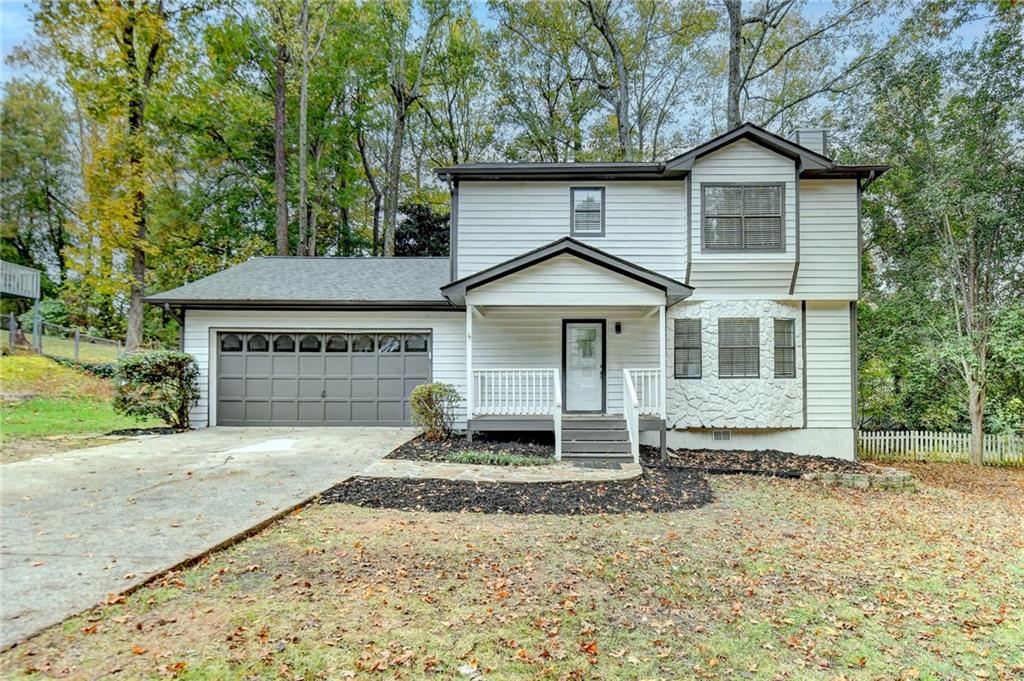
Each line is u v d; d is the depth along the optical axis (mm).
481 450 9891
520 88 26344
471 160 28344
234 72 23578
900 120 14406
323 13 22484
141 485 7188
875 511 7680
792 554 5504
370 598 4152
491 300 10570
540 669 3314
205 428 12469
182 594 4105
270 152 24859
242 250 23375
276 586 4309
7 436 10734
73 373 17328
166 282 23141
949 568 5312
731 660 3498
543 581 4582
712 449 11852
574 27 24594
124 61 18141
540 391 10844
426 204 28859
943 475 11781
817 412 11844
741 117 22594
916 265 14305
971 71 13391
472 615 3949
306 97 21547
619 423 10562
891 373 15734
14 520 5688
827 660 3545
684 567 5008
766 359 11648
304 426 12789
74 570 4398
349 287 13203
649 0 23172
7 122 26094
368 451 9664
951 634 3943
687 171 11516
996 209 12922
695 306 11773
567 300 10531
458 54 25875
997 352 12891
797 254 11227
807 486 9109
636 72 25109
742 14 21297
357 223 29516
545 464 9047
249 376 12875
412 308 12742
